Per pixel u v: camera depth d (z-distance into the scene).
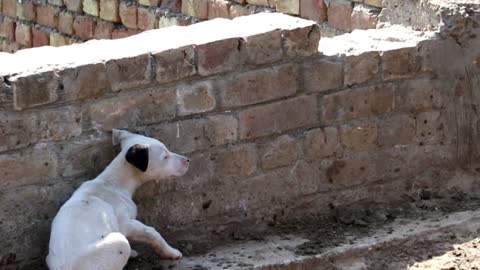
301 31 7.53
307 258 7.16
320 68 7.68
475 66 8.29
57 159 6.88
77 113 6.88
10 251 6.83
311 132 7.73
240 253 7.25
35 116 6.74
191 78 7.22
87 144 6.95
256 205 7.62
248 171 7.54
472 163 8.39
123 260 6.50
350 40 8.13
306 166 7.76
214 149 7.39
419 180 8.23
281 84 7.54
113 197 6.82
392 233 7.59
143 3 11.70
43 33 12.98
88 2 12.33
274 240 7.47
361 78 7.84
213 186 7.44
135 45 7.21
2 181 6.72
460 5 8.19
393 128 8.05
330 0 9.56
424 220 7.84
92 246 6.45
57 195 6.93
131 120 7.08
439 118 8.23
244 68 7.39
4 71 6.68
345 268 7.22
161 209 7.30
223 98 7.36
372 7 9.13
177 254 7.00
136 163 6.80
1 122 6.64
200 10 11.02
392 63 7.94
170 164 6.88
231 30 7.48
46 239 6.93
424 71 8.10
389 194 8.12
